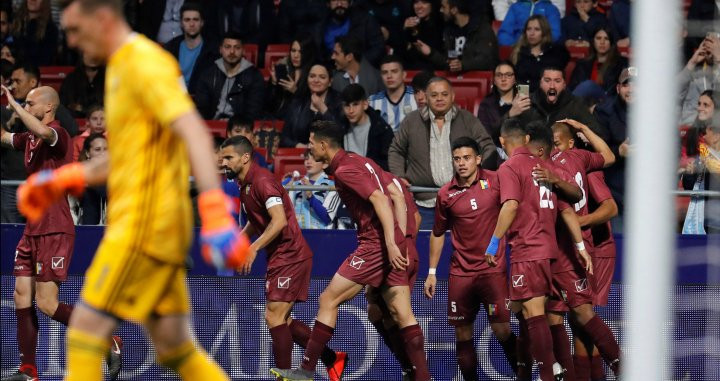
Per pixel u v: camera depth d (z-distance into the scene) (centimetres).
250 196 1725
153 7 2672
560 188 1666
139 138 807
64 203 1716
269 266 1761
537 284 1641
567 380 1750
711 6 1102
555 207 1666
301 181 2044
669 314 1309
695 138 1216
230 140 1716
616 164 2006
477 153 1739
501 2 2841
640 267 796
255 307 1959
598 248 1808
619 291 1905
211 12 2588
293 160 2197
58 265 1708
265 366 1955
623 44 2505
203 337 1964
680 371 1554
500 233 1603
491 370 1928
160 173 814
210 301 1964
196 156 754
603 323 1745
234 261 736
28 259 1741
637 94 792
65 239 1712
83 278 1952
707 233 1388
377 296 1819
